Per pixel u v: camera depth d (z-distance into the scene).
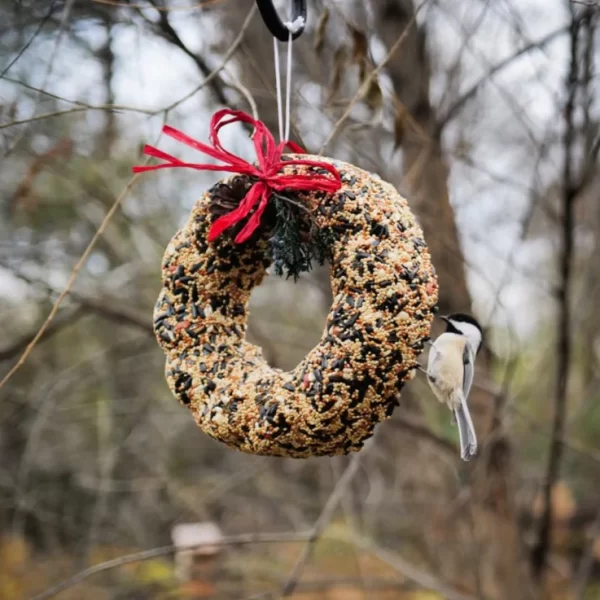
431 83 5.68
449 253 5.79
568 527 9.41
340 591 8.85
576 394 9.22
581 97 4.98
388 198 2.71
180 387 2.86
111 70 5.82
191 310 2.92
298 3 3.09
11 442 9.73
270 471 10.06
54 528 9.78
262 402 2.64
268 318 10.20
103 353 8.44
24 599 8.67
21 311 8.69
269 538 5.61
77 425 10.09
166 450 9.96
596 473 9.74
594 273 7.36
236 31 5.18
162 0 4.86
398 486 8.21
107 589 8.53
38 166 5.36
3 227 7.61
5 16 5.02
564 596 8.15
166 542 9.73
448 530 7.46
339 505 9.76
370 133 5.41
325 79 5.16
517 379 8.45
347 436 2.60
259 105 5.18
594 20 4.66
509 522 6.36
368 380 2.54
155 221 8.23
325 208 2.69
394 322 2.55
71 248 7.78
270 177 2.66
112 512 9.76
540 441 9.13
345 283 2.62
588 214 7.46
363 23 5.18
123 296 8.00
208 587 7.80
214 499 9.12
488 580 6.43
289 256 2.69
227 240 2.89
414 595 8.14
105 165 7.42
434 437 6.50
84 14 5.07
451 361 3.46
